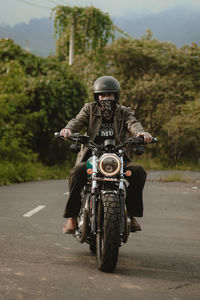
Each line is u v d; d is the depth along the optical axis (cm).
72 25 2988
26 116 1906
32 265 457
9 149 1734
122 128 507
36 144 2342
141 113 3753
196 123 3516
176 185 1653
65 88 2336
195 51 3847
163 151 3875
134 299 369
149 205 1028
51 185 1460
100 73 3450
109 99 497
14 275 416
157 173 2680
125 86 3716
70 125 497
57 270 443
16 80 1842
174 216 873
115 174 448
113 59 3712
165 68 3841
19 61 2348
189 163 3847
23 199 1027
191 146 3909
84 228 468
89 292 379
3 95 1695
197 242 633
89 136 505
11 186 1406
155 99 3722
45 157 2364
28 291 372
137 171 482
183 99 3766
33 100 2212
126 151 503
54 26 3055
